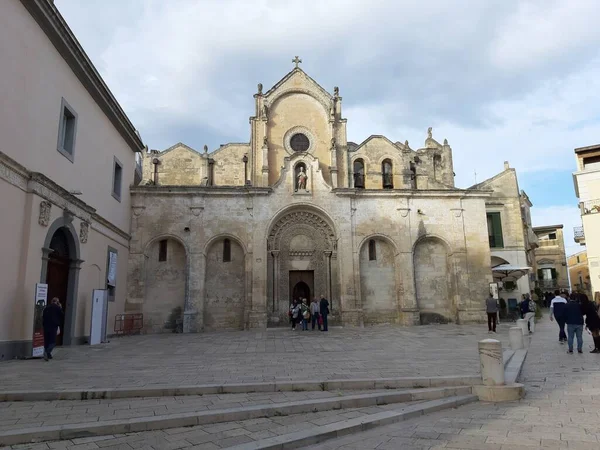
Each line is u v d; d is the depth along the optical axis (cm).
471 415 867
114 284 2677
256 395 986
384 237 3266
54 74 1889
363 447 694
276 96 3609
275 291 3173
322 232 3303
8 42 1558
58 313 1598
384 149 3806
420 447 681
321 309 2819
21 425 750
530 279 4788
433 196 3359
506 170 4316
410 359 1458
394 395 977
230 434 741
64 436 717
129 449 665
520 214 4216
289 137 3569
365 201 3303
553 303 1984
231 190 3155
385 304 3228
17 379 1123
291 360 1471
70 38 1936
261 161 3491
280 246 3256
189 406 883
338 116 3628
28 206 1673
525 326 2223
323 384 1047
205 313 3055
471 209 3378
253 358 1537
